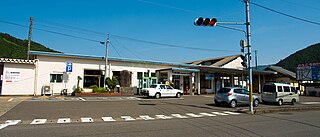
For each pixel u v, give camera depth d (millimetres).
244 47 14672
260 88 40375
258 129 8578
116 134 7375
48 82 23641
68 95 23844
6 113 11289
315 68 39125
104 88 25016
